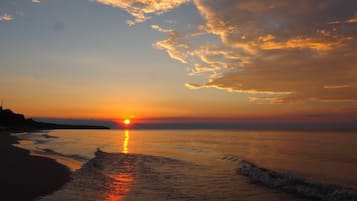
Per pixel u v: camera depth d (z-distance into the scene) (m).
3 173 16.98
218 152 38.50
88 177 17.83
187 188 16.42
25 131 104.56
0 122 127.75
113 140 65.69
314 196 14.97
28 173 17.30
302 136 86.12
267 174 20.91
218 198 14.41
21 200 11.95
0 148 30.55
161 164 26.12
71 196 13.02
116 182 17.19
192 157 32.31
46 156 25.95
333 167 25.09
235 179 19.33
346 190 16.12
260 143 56.69
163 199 13.85
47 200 12.15
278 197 14.73
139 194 14.62
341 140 63.84
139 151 38.56
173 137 87.50
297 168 24.53
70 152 32.62
